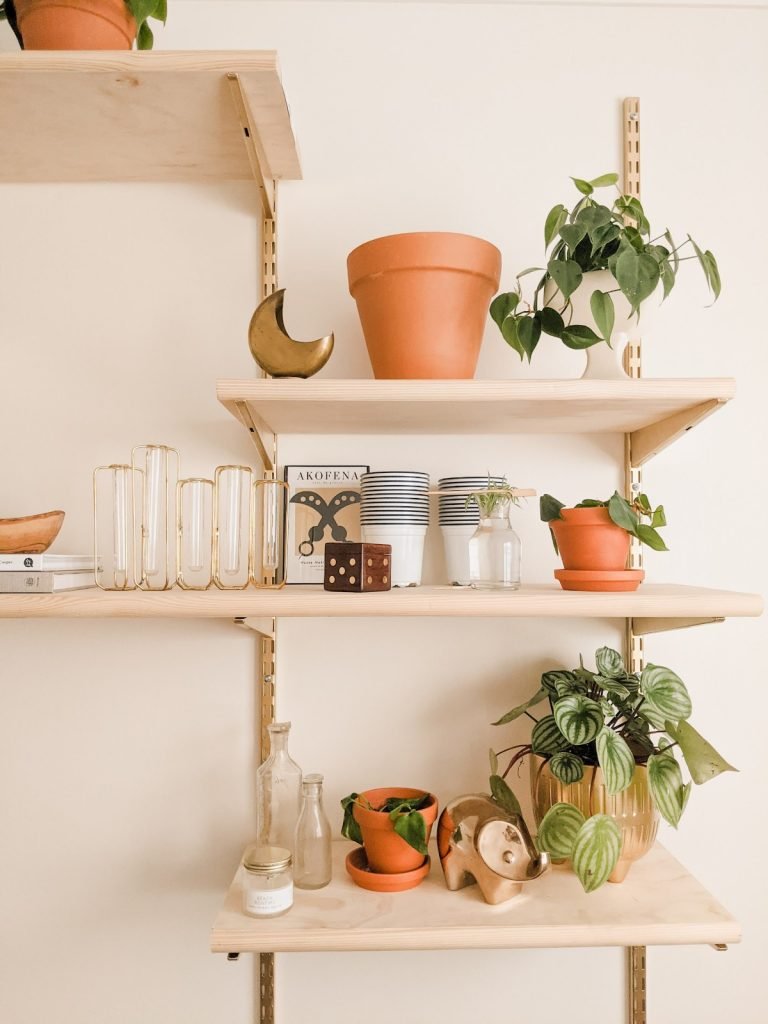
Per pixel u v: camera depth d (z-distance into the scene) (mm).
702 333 1309
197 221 1287
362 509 1163
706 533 1299
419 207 1297
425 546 1266
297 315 1278
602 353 1079
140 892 1238
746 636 1297
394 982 1244
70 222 1282
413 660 1270
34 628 1253
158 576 1129
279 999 1236
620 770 966
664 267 1027
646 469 1300
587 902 1024
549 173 1309
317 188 1293
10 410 1266
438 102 1310
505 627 1279
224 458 1270
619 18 1331
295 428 1230
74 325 1275
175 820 1244
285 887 996
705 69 1333
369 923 967
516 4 1323
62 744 1243
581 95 1319
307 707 1260
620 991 1256
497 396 989
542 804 1103
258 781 1134
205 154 1200
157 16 1084
